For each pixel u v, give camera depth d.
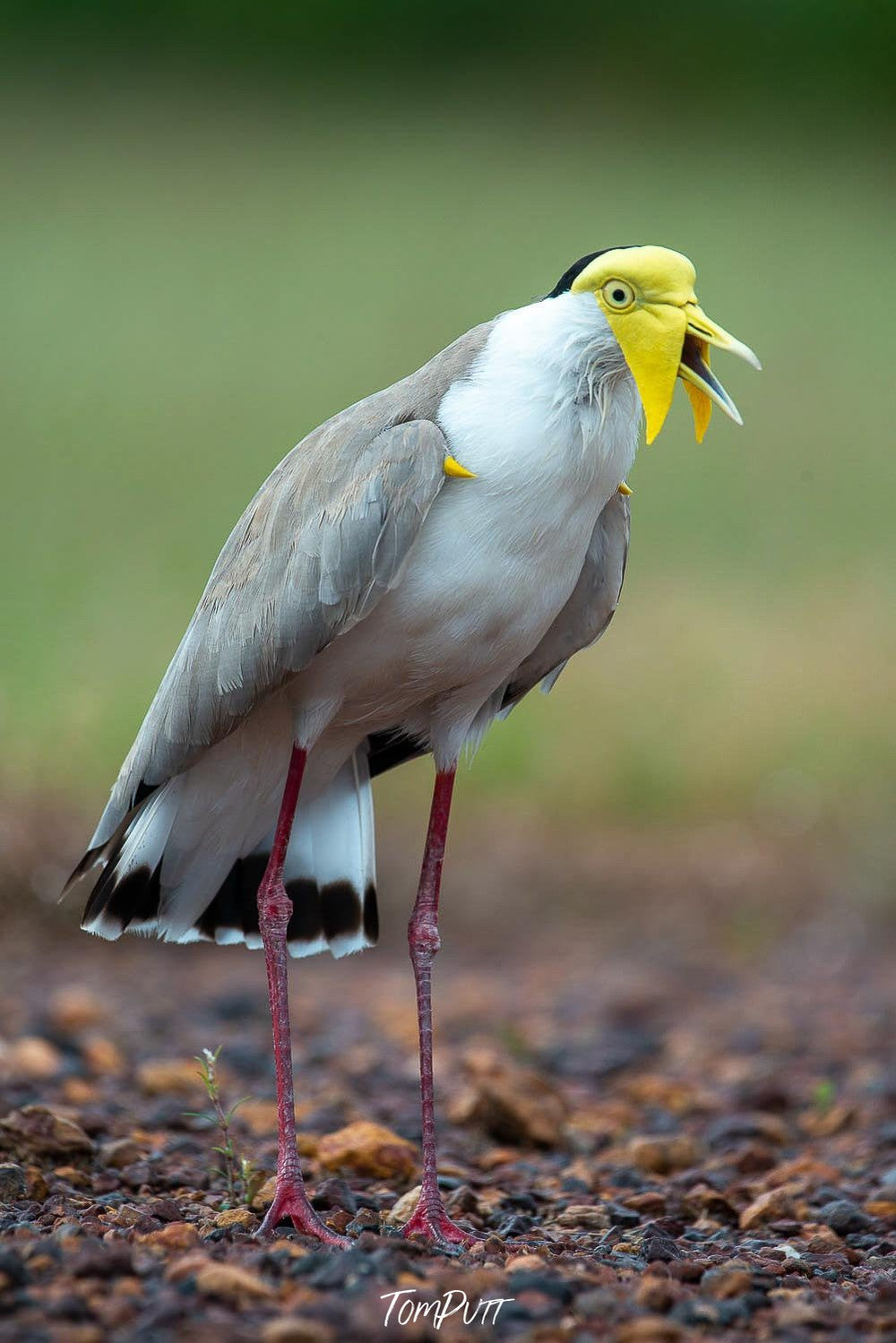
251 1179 6.77
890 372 30.30
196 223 35.97
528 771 17.09
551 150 40.75
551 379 6.31
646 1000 11.79
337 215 36.72
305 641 6.38
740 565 23.53
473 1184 7.38
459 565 6.34
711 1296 5.44
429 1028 6.69
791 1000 11.96
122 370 29.66
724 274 34.09
